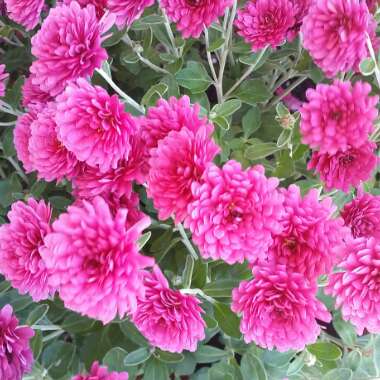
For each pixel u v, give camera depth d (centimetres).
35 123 27
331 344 29
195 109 25
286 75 40
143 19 35
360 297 24
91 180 25
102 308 19
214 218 21
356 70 31
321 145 25
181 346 25
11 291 34
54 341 33
